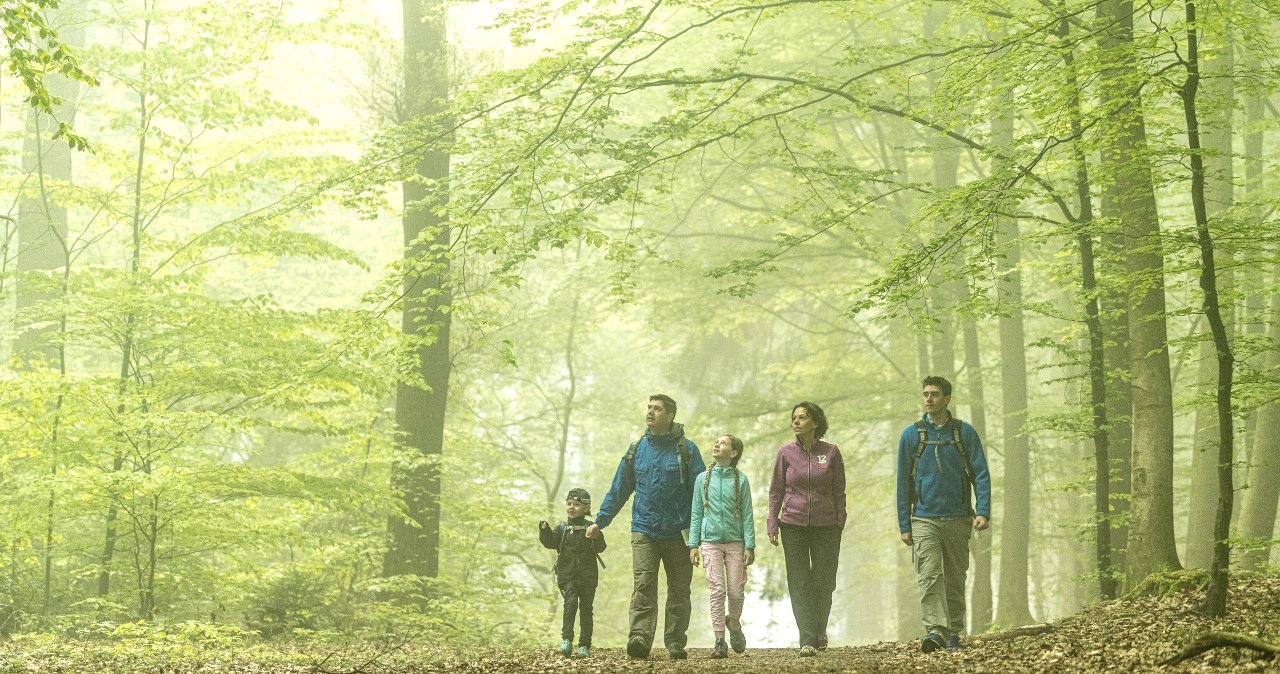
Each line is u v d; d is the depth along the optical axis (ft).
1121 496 38.52
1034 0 42.06
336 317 43.01
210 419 38.50
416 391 52.54
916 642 33.65
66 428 39.45
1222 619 25.93
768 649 40.19
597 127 42.06
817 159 44.45
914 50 43.24
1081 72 30.40
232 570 42.24
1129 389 43.11
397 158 41.09
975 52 39.45
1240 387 35.17
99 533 43.88
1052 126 33.63
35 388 36.81
